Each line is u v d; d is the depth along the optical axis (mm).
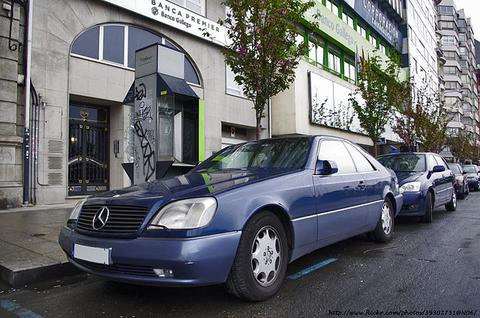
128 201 3273
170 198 3184
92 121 11398
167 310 3359
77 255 3371
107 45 11305
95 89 10727
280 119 18266
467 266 4680
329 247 5738
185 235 2943
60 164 9820
